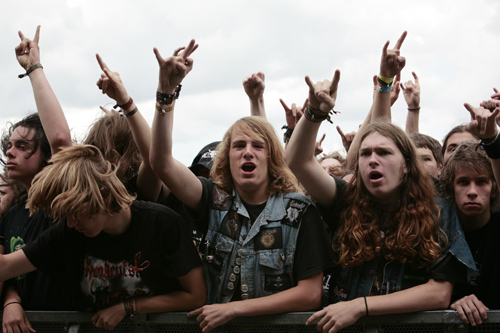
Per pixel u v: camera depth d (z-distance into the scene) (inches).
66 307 101.9
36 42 113.6
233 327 91.2
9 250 111.1
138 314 92.4
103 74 95.0
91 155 90.8
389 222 93.8
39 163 113.7
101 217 87.6
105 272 93.7
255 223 93.2
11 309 101.5
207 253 95.0
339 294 93.7
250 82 132.9
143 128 97.6
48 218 108.5
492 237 96.3
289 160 95.2
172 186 93.0
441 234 89.0
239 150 96.3
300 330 88.4
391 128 95.1
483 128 88.7
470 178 95.0
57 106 108.0
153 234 91.9
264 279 90.9
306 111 91.9
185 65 91.1
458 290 93.7
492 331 83.0
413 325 85.4
